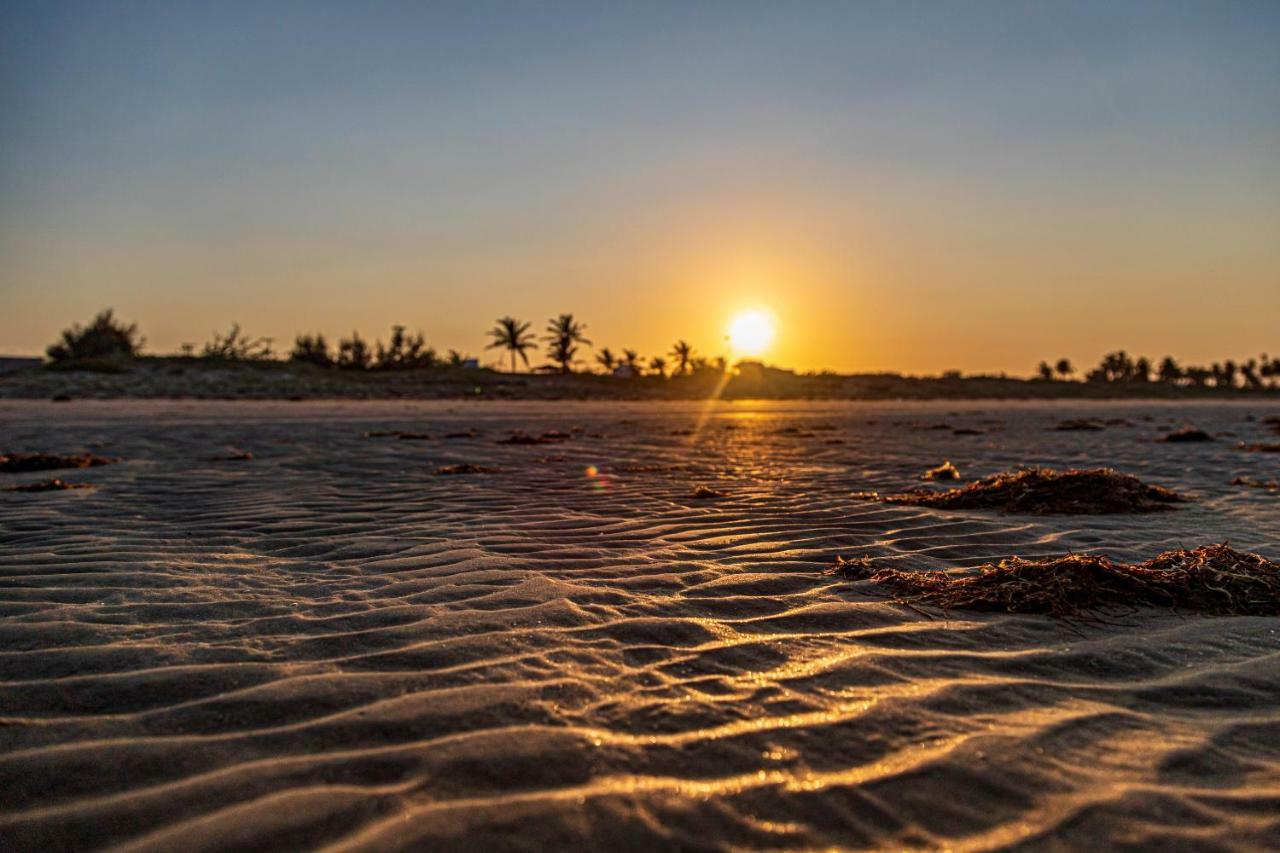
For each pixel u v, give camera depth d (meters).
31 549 4.17
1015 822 1.66
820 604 3.24
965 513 5.53
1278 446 11.38
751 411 28.28
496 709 2.16
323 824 1.62
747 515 5.43
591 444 12.39
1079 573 3.36
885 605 3.24
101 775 1.81
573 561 3.98
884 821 1.66
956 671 2.51
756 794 1.75
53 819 1.64
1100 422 20.34
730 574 3.72
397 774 1.81
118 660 2.50
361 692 2.27
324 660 2.53
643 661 2.56
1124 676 2.49
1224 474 8.23
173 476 7.66
